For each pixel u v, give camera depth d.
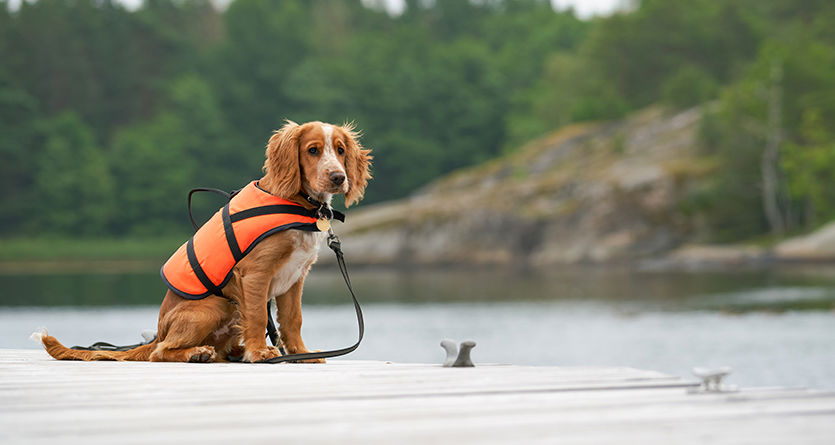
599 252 48.09
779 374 12.80
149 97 106.81
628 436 3.04
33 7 102.38
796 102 52.56
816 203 50.47
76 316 24.47
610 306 25.81
